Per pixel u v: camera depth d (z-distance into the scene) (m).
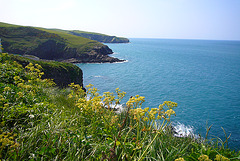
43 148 3.00
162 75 62.59
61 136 3.49
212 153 3.16
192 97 38.97
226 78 60.28
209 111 30.67
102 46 120.88
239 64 96.25
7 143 2.61
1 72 7.48
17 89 5.82
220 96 40.19
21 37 108.25
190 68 79.56
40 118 4.43
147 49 193.00
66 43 112.19
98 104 4.08
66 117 4.59
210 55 146.00
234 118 27.72
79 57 101.75
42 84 8.82
